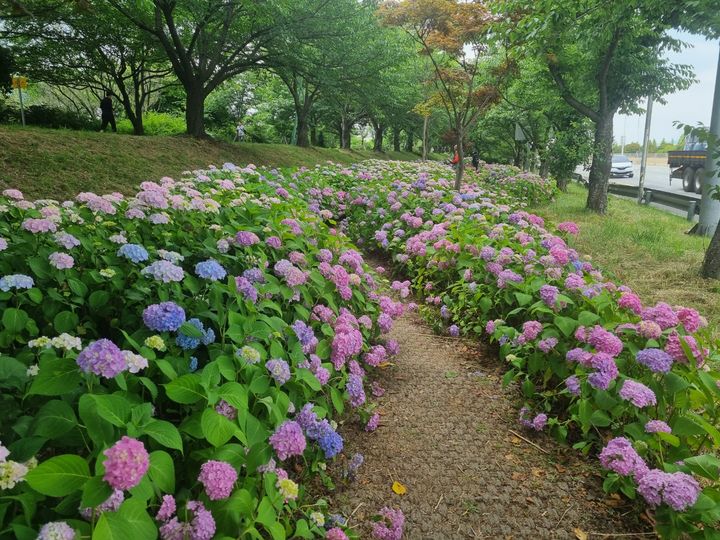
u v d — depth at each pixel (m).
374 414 2.94
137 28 14.09
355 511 2.27
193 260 3.18
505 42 10.48
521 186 13.85
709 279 6.13
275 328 2.56
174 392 1.74
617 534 2.18
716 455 2.60
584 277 3.97
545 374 3.08
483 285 4.33
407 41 15.38
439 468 2.60
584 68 11.84
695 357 2.49
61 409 1.57
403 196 8.02
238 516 1.59
